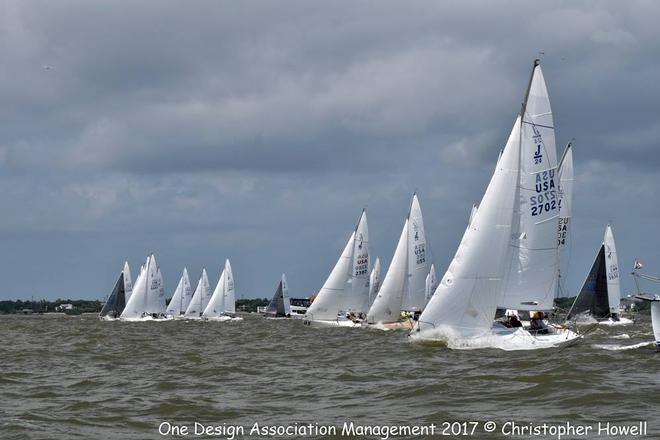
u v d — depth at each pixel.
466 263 140.50
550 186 148.88
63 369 119.56
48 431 69.69
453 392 86.31
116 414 77.56
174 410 79.50
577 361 114.19
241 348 167.88
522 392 85.19
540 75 148.50
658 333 130.38
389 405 81.44
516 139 142.12
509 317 150.00
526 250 147.25
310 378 104.31
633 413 73.31
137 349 165.62
